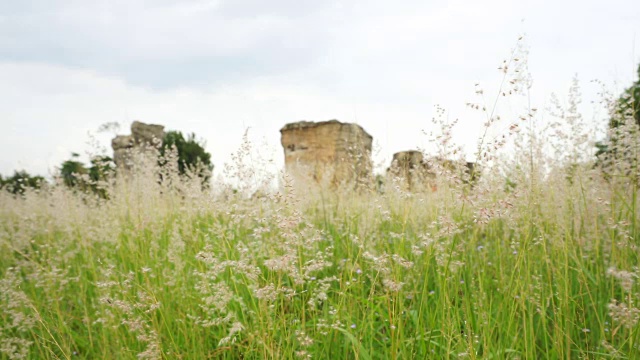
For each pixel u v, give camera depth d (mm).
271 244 3771
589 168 4934
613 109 4645
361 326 3592
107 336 4207
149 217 6059
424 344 3383
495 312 3955
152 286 4441
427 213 4859
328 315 4082
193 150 15758
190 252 4965
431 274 4668
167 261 5152
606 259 4480
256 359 3527
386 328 3887
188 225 5512
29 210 7672
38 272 4672
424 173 5168
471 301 4012
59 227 6711
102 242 6207
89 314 4793
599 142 5031
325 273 4844
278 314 3807
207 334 4031
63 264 5926
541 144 4770
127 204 6781
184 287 4398
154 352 3258
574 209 4719
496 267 4477
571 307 4035
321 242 5504
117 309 4133
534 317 3959
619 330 3670
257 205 3857
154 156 7250
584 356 3303
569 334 3562
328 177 8367
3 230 6621
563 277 4039
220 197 5031
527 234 3723
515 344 3510
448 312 3299
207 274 3508
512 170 4734
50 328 4359
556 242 4105
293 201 3180
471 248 4234
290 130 17328
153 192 6973
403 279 4219
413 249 3648
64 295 4969
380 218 5156
